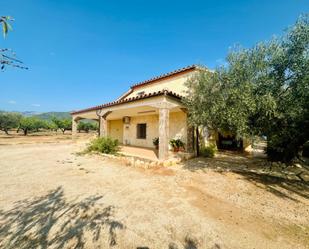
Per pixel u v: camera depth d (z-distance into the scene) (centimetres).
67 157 1116
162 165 837
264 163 880
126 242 312
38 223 367
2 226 356
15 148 1590
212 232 339
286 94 556
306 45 507
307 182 613
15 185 596
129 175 705
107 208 433
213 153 1100
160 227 355
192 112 752
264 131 609
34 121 3819
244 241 314
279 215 402
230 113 569
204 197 496
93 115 1792
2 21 174
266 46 580
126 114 1576
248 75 589
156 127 1462
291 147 623
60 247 298
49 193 526
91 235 330
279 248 297
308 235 332
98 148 1212
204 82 691
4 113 3500
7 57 194
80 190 550
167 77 1476
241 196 502
